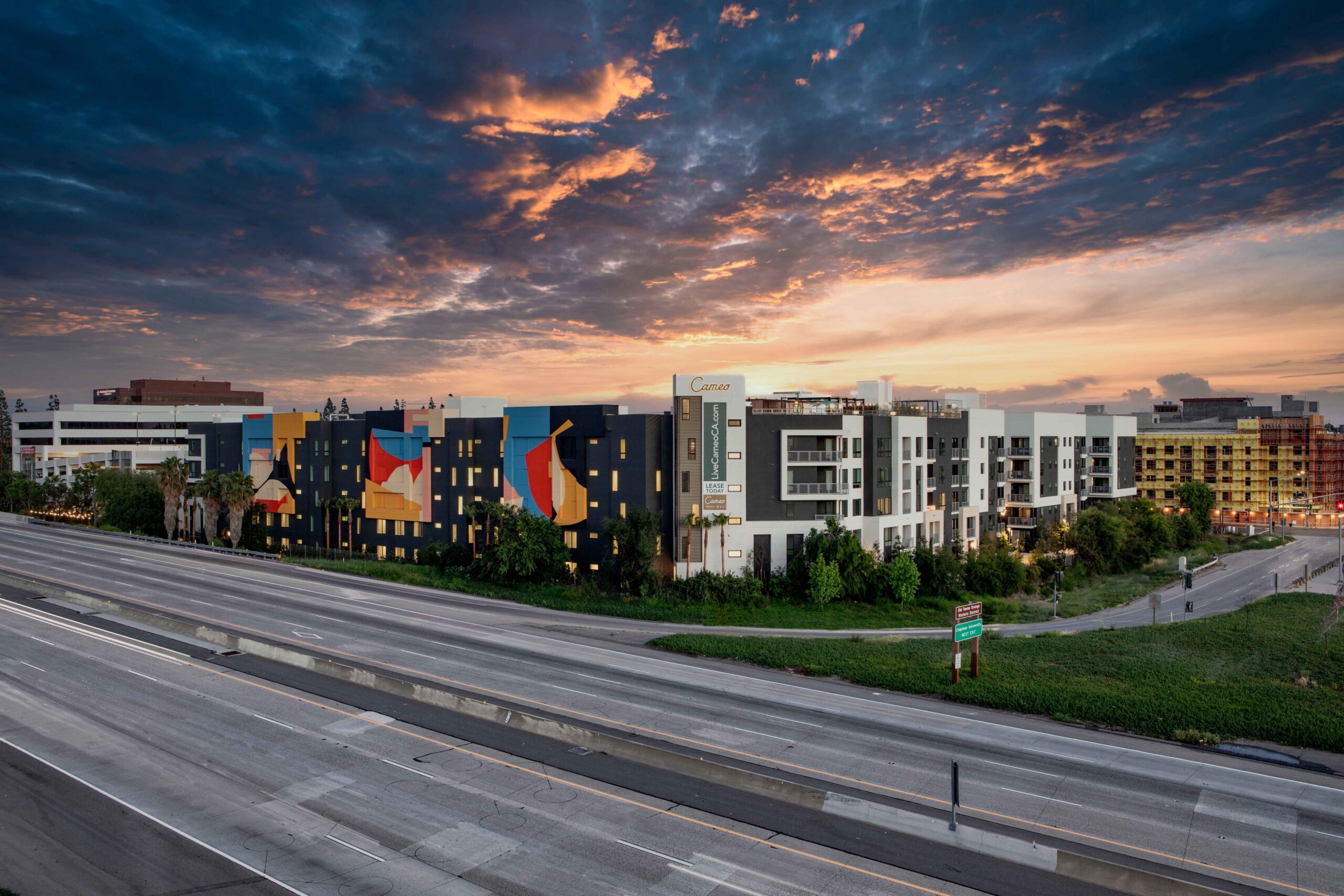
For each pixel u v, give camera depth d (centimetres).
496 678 4100
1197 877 2227
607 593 7119
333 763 2980
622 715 3534
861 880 2198
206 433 11131
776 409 7519
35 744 3116
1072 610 6950
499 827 2497
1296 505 11719
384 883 2164
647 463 7231
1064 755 3103
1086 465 10581
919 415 8550
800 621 6319
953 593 7344
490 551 7269
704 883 2173
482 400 8719
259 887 2138
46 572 7100
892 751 3134
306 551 9388
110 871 2208
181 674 4069
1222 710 3538
